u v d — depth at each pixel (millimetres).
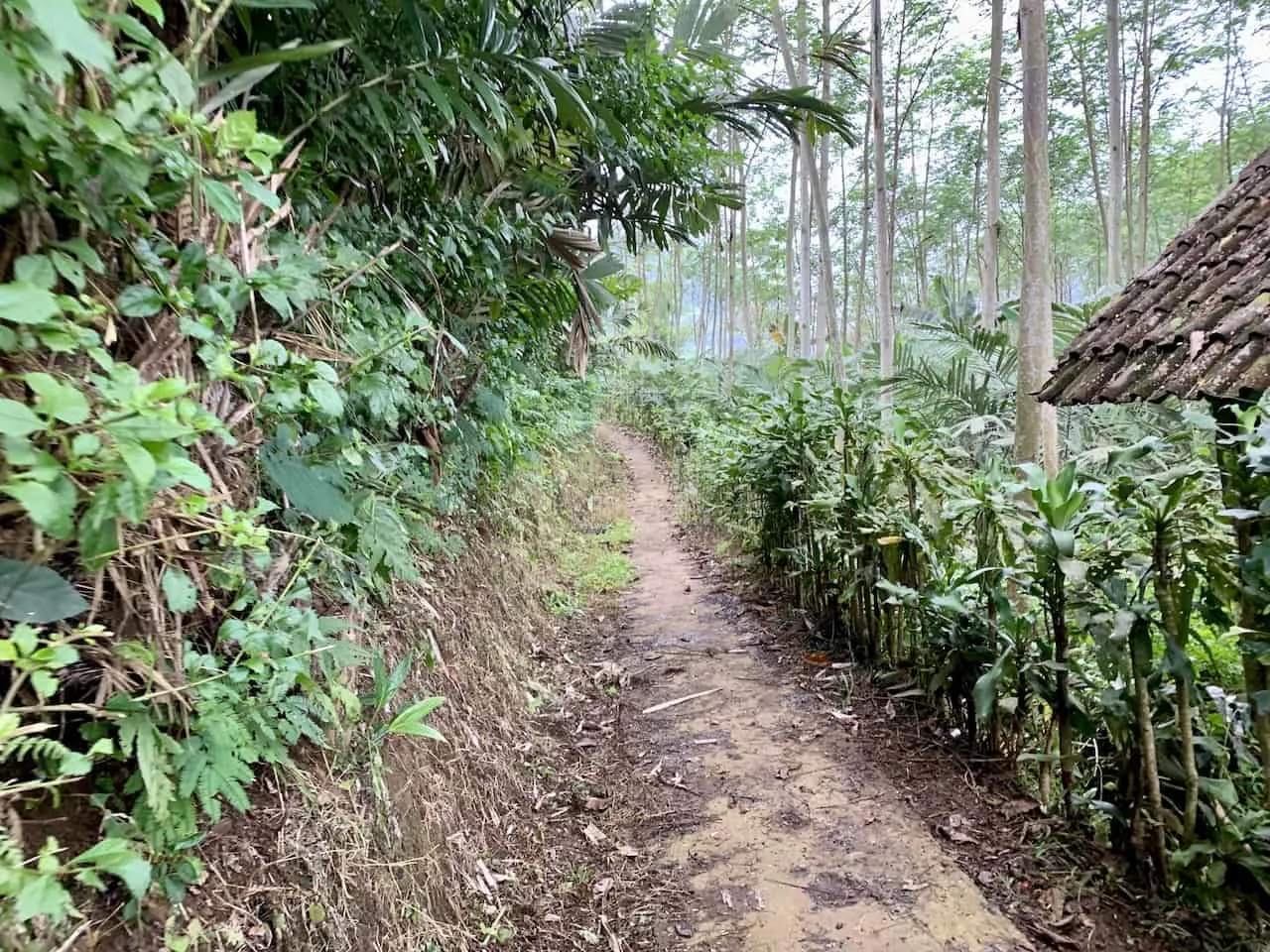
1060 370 2535
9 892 760
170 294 1047
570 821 2545
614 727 3281
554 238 3568
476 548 3789
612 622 4816
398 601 2510
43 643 921
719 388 12055
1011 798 2455
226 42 1415
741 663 3951
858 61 10195
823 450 4430
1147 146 12695
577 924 2045
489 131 2211
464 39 2207
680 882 2215
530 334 4047
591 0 3398
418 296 2605
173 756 1151
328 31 1842
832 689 3488
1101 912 1936
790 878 2182
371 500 1844
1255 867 1729
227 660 1384
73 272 903
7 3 642
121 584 1065
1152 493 1912
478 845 2195
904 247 20375
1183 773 1907
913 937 1905
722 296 19391
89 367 977
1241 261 2207
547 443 5883
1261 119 13922
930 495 3088
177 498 999
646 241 5262
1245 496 1722
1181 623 1887
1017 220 17297
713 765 2893
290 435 1417
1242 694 1991
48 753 906
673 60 4434
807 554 4238
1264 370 1612
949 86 12359
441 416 2582
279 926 1326
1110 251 9586
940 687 2836
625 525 7793
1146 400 1956
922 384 6734
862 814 2467
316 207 1914
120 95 891
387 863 1707
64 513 761
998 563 2584
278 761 1393
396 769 1998
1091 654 2289
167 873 1157
